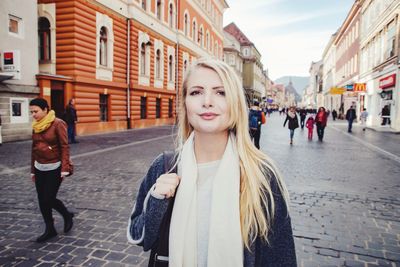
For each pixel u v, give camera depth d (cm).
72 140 1320
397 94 2108
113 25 1858
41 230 427
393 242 390
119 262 340
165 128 2244
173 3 2708
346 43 4438
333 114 4297
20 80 1340
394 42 2230
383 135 1973
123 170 804
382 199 570
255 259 123
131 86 2041
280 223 124
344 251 366
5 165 846
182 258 121
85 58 1628
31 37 1395
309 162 953
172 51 2717
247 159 123
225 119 123
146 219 120
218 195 121
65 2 1541
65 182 680
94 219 465
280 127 2722
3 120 1279
